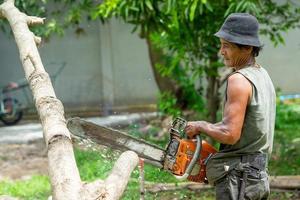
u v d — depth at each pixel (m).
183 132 4.28
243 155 4.18
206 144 4.38
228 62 4.20
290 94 17.00
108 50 17.28
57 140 3.31
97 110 16.98
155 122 13.14
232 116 4.02
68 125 4.12
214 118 9.82
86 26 17.25
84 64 17.52
